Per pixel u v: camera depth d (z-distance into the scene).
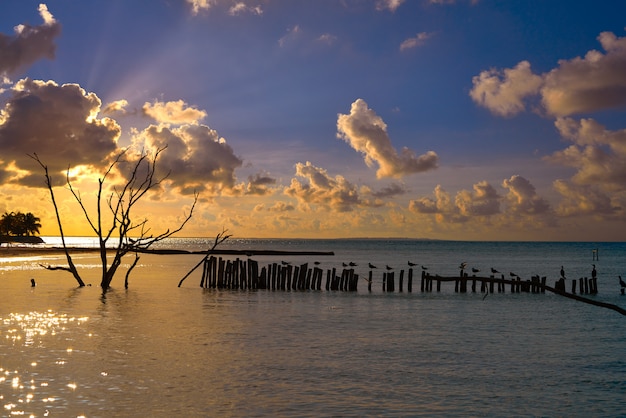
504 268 81.00
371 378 14.82
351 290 38.69
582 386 14.48
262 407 12.19
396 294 37.16
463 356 17.84
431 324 24.55
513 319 26.62
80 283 39.50
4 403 11.99
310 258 114.44
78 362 15.72
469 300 34.34
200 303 30.73
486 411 12.35
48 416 11.25
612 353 18.61
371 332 22.11
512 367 16.44
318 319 25.38
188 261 87.00
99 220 37.75
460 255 143.38
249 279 39.00
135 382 13.89
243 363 16.19
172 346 18.42
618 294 41.44
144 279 49.00
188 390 13.32
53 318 23.88
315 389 13.68
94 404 12.09
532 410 12.51
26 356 16.28
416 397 13.23
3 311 25.81
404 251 185.12
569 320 26.52
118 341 18.98
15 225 190.25
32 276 49.50
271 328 22.58
